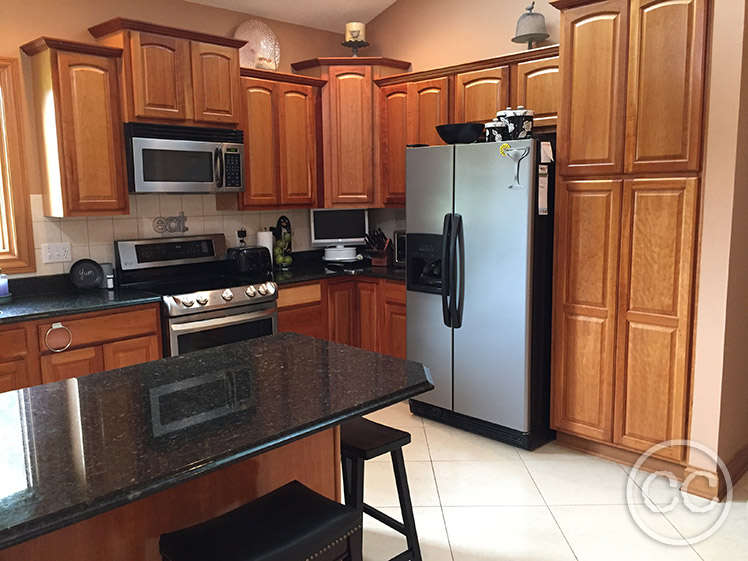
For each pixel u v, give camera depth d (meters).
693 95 2.67
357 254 4.93
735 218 2.66
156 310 3.37
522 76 3.68
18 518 1.09
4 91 3.32
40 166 3.45
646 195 2.88
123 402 1.71
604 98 2.97
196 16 4.07
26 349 2.95
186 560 1.40
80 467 1.29
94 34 3.57
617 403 3.11
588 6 2.98
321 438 2.01
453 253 3.48
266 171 4.19
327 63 4.39
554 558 2.42
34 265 3.47
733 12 2.53
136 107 3.42
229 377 1.92
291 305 4.10
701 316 2.76
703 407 2.80
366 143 4.46
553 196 3.29
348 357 2.13
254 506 1.62
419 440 3.55
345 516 1.57
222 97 3.78
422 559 2.41
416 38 4.62
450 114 4.08
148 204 3.92
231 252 4.20
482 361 3.47
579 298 3.19
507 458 3.29
